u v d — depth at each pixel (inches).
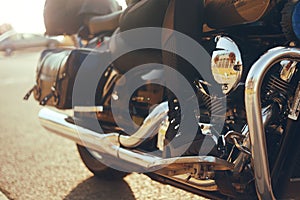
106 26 121.3
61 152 162.2
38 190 126.8
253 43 80.7
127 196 119.6
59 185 129.9
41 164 149.1
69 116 117.0
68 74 112.5
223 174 75.9
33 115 233.8
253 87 67.5
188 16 79.9
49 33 141.9
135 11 89.4
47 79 122.3
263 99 75.6
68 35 138.9
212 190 79.8
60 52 125.8
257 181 69.8
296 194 75.5
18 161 153.1
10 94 318.0
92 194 122.3
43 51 135.1
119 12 117.6
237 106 79.4
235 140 72.1
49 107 132.0
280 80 72.7
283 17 70.3
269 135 75.0
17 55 661.3
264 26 77.3
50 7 138.4
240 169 73.2
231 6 76.4
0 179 136.3
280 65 72.2
